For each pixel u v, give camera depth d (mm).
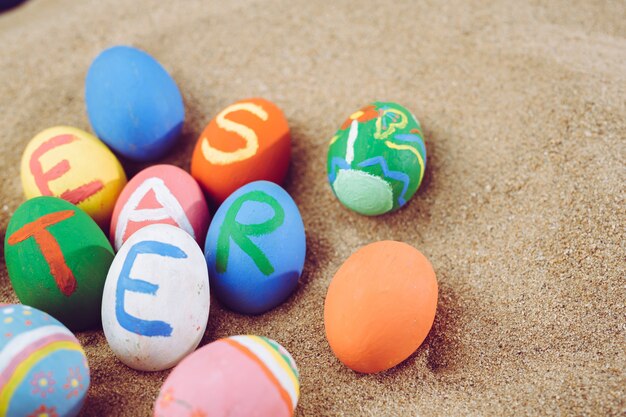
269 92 433
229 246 349
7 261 347
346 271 337
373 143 361
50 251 340
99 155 382
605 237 359
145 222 360
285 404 305
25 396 302
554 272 358
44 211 346
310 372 346
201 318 336
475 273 368
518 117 399
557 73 409
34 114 441
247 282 351
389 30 448
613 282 350
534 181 381
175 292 327
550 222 369
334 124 418
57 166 373
